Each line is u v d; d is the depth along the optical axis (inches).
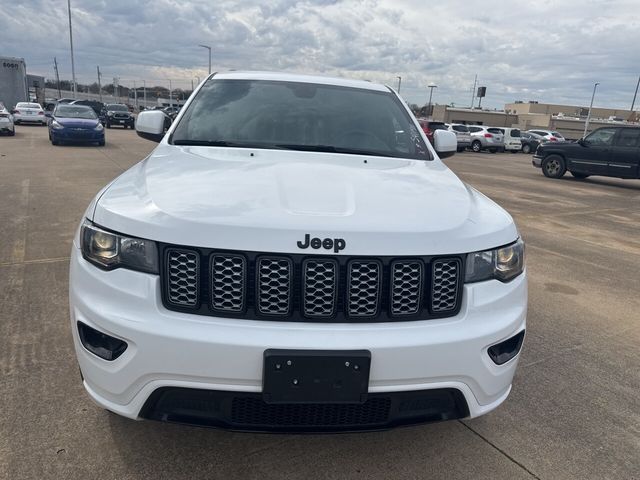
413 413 77.5
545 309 170.2
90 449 88.9
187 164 98.1
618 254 254.8
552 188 524.4
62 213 271.1
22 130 1029.8
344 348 71.2
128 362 72.7
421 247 75.7
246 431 74.6
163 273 73.5
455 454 93.2
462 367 76.3
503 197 437.7
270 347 70.3
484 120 2987.2
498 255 82.5
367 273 74.1
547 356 135.3
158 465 86.0
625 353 139.5
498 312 81.0
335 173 96.1
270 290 72.9
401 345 72.6
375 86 148.2
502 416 106.3
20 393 103.8
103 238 77.2
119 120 1277.1
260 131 120.1
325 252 72.2
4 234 225.9
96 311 74.8
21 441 89.8
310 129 122.3
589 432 102.4
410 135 129.4
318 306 73.6
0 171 417.7
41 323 135.9
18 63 1237.7
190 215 74.5
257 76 141.0
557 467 91.5
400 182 95.4
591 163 587.8
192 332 70.9
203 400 73.5
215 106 127.5
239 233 72.3
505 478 88.0
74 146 694.5
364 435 97.2
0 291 157.8
